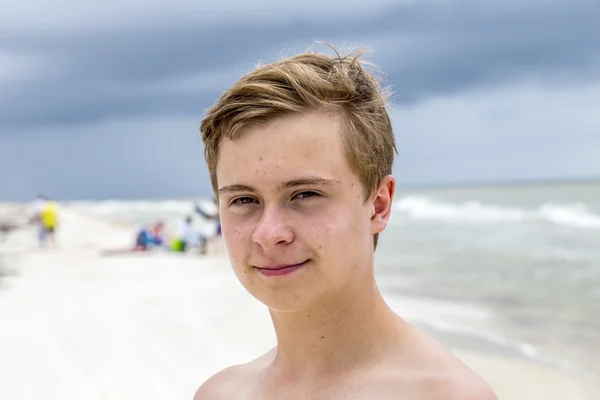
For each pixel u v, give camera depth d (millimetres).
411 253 18141
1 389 6293
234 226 1465
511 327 8508
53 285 12664
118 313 9500
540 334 8117
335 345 1533
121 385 6332
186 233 18719
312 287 1418
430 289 11602
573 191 60219
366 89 1534
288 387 1614
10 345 7820
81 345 7766
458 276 13227
